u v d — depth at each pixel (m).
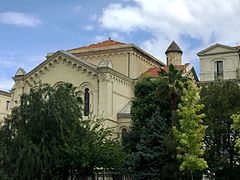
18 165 32.81
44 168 33.59
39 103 36.72
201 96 39.66
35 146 33.94
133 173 41.75
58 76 58.19
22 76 59.94
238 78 50.88
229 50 52.12
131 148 45.50
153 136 41.06
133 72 64.81
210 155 38.06
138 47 66.19
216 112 38.25
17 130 35.31
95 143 36.09
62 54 58.19
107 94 54.78
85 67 56.59
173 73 43.00
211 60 52.78
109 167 37.44
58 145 35.50
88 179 44.72
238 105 39.03
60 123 35.84
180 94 41.50
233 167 39.06
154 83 47.62
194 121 31.70
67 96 38.41
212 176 39.81
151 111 46.25
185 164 31.02
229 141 38.81
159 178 40.00
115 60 66.19
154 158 40.22
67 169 35.97
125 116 56.00
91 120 44.66
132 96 60.72
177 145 36.31
